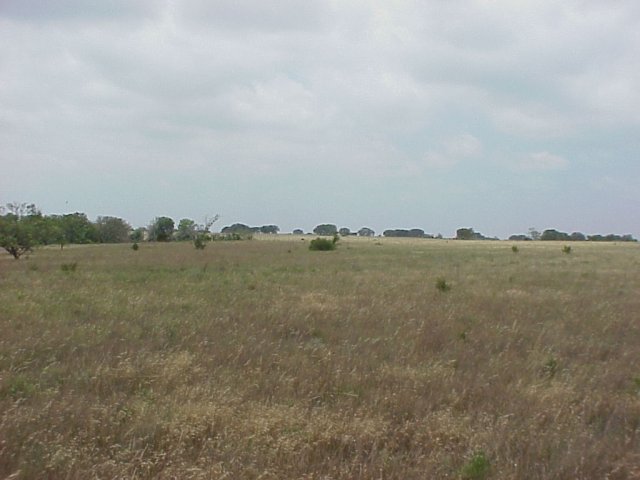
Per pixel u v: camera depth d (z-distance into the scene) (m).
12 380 7.28
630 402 6.73
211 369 8.02
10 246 36.41
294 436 5.53
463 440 5.57
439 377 7.66
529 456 5.14
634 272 26.97
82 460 4.98
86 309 13.11
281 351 9.20
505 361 8.76
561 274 25.20
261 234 149.25
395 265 31.50
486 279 22.38
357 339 10.35
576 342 10.33
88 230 78.94
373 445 5.43
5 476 4.62
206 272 24.69
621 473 4.87
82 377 7.52
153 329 10.80
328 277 22.56
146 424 5.80
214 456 5.14
